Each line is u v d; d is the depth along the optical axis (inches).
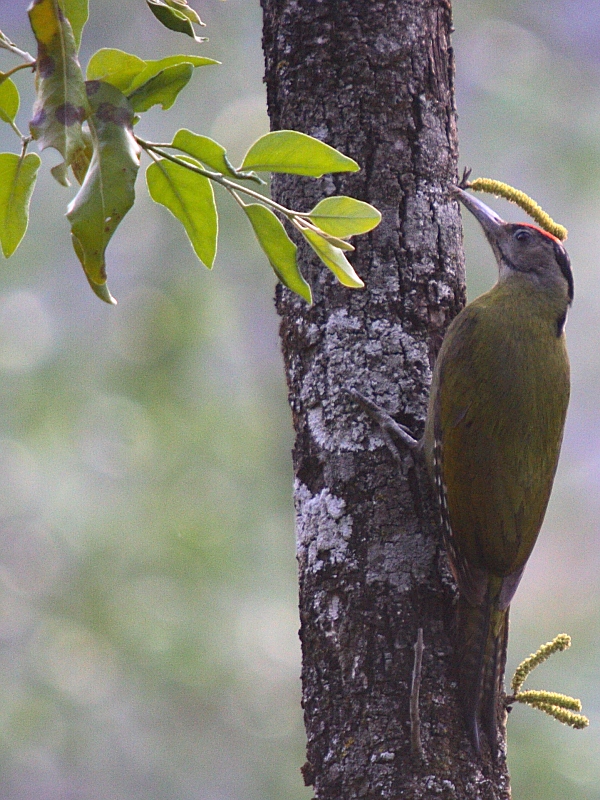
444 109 244.5
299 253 238.2
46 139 150.2
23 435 542.6
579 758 469.4
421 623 220.1
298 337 237.6
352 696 214.1
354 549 223.5
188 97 636.7
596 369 828.0
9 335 564.7
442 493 246.7
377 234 235.3
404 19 240.7
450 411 267.1
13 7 656.4
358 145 235.8
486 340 279.4
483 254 647.1
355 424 229.0
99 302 586.9
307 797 506.9
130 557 518.6
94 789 497.4
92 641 504.4
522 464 269.6
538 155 685.9
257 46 655.8
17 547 514.6
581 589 815.1
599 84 702.5
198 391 568.4
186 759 502.3
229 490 546.6
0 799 513.3
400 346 233.1
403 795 206.2
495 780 218.7
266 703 517.0
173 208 179.5
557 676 597.6
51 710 494.6
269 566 539.8
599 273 760.3
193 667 504.4
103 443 544.7
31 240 594.9
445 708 215.6
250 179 169.3
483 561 259.6
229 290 607.5
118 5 648.4
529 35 700.7
